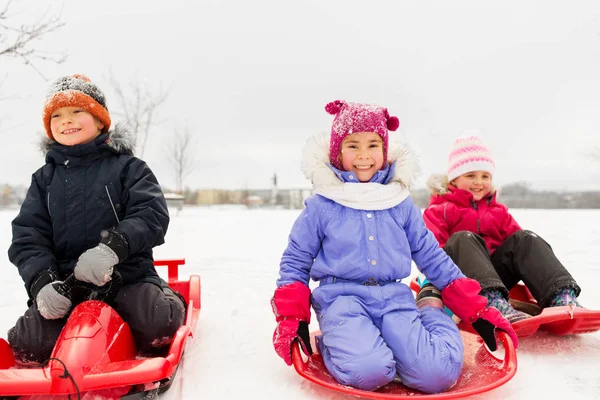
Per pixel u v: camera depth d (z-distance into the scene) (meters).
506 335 2.13
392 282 2.32
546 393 2.00
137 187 2.50
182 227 10.55
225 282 4.41
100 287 2.15
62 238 2.49
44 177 2.59
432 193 3.54
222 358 2.46
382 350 2.00
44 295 2.08
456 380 2.04
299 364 2.05
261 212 18.80
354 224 2.34
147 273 2.53
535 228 9.23
